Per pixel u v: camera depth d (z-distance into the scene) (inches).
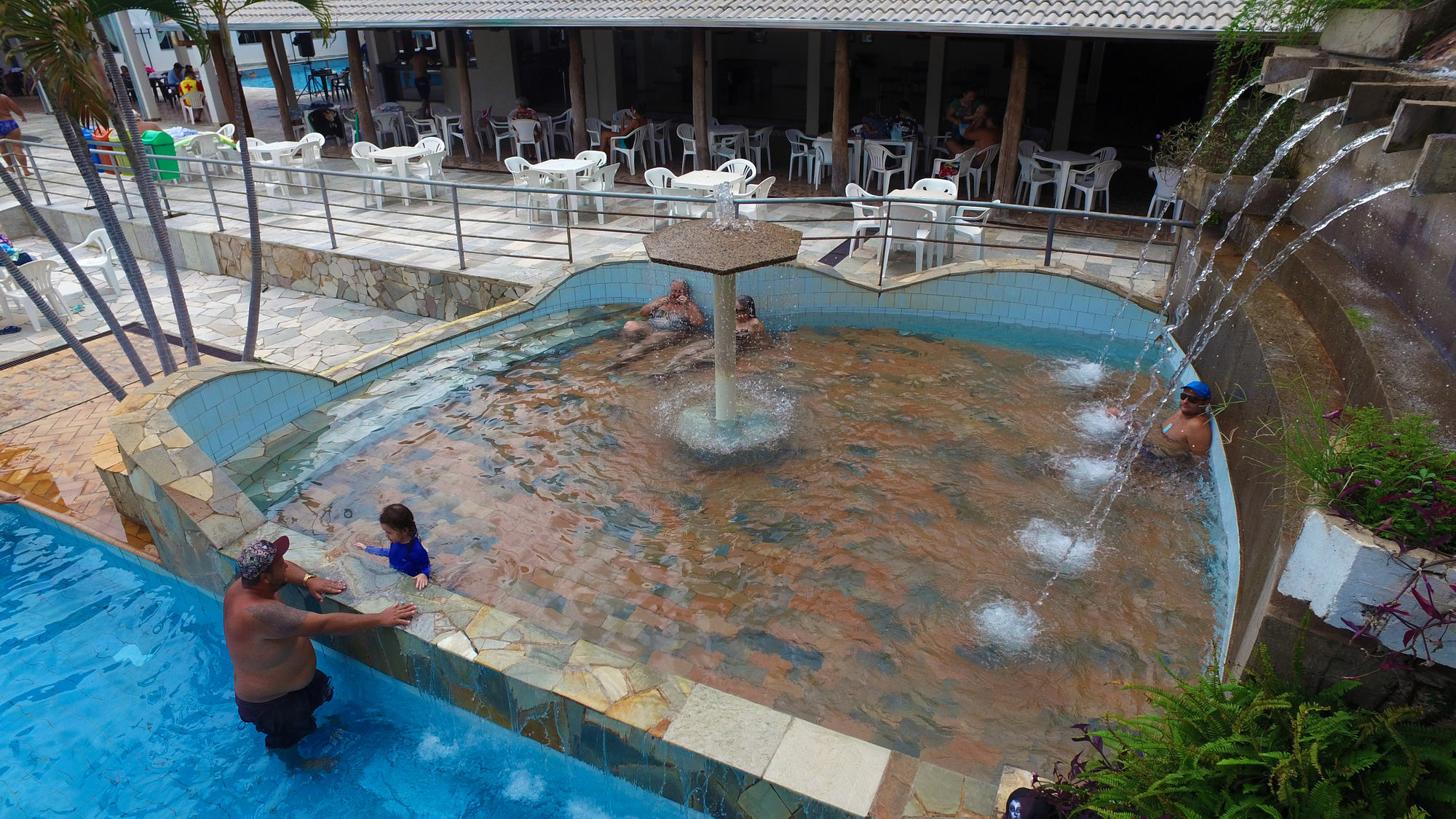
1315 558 118.4
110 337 374.9
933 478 238.4
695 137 520.1
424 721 185.5
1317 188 267.9
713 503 230.5
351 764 175.9
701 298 361.4
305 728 180.1
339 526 222.4
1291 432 150.3
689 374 307.9
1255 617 138.6
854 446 256.4
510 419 278.7
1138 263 364.8
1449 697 112.2
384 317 405.7
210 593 212.7
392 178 388.8
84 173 247.3
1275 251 254.8
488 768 173.8
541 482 242.5
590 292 372.5
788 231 260.1
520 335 343.6
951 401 282.5
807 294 358.6
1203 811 111.7
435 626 174.1
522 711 165.2
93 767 176.7
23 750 180.7
